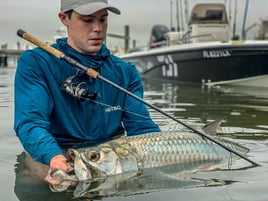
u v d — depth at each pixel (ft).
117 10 4.58
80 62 4.60
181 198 3.27
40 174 3.88
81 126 4.64
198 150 4.28
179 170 4.00
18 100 4.22
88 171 3.68
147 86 14.55
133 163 3.91
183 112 8.18
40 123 4.03
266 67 12.89
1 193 3.40
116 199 3.25
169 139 4.20
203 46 13.79
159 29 19.08
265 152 4.74
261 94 11.59
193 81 14.62
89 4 4.44
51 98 4.45
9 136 5.67
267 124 6.68
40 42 4.45
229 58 13.29
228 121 6.99
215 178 3.78
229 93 11.93
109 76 4.79
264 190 3.45
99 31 4.56
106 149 3.82
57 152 3.78
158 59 16.28
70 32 4.62
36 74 4.36
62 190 3.45
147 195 3.34
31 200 3.25
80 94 4.49
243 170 4.02
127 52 21.31
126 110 4.91
